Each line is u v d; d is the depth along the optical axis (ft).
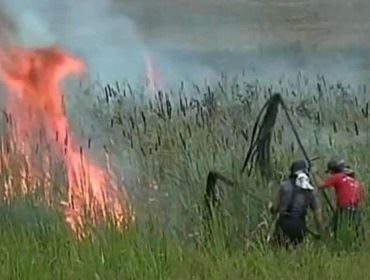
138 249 135.44
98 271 129.59
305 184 151.02
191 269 131.44
